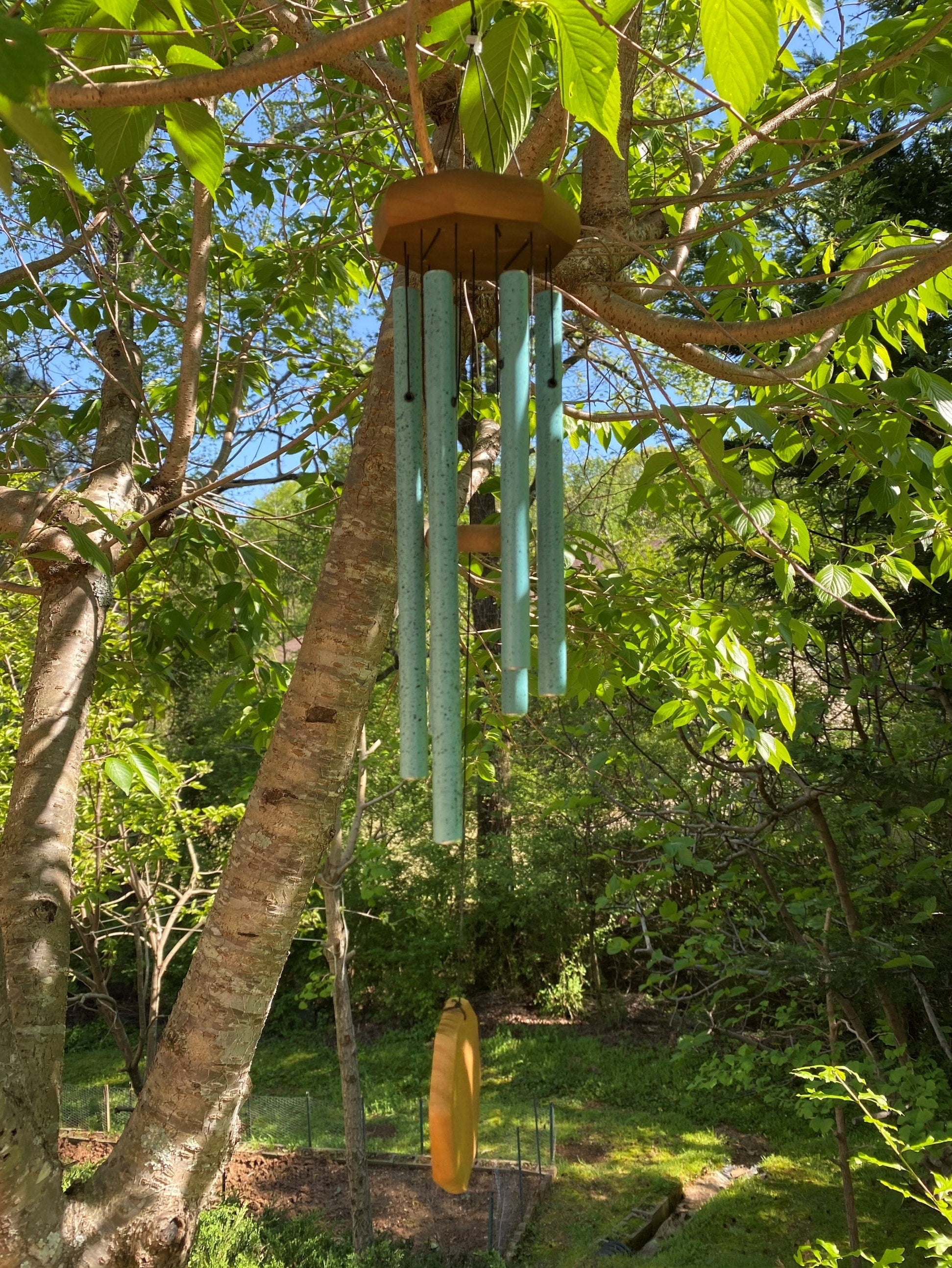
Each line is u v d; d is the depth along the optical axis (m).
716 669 3.98
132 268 5.38
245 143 3.46
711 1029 5.93
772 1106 10.63
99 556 2.24
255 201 4.77
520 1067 12.27
